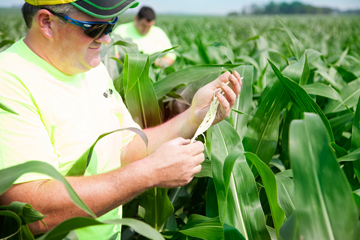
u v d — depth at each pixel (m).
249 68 2.13
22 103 1.14
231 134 1.70
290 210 1.55
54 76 1.26
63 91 1.27
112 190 1.13
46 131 1.20
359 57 5.14
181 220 2.18
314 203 0.90
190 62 4.40
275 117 1.86
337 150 1.80
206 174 1.76
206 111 1.51
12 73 1.16
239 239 1.38
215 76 2.08
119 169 1.18
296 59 2.72
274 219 1.33
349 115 2.23
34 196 1.08
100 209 1.13
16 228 1.09
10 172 0.91
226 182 1.32
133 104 1.85
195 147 1.25
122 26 5.48
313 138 0.95
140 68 1.69
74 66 1.25
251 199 1.46
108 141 1.42
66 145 1.24
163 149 1.21
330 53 7.94
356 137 1.77
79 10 1.14
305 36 8.09
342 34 18.95
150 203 1.78
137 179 1.15
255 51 3.75
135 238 2.11
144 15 5.22
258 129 1.88
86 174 1.33
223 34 17.09
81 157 1.21
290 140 0.95
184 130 1.56
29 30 1.22
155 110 1.85
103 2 1.17
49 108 1.21
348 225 0.88
